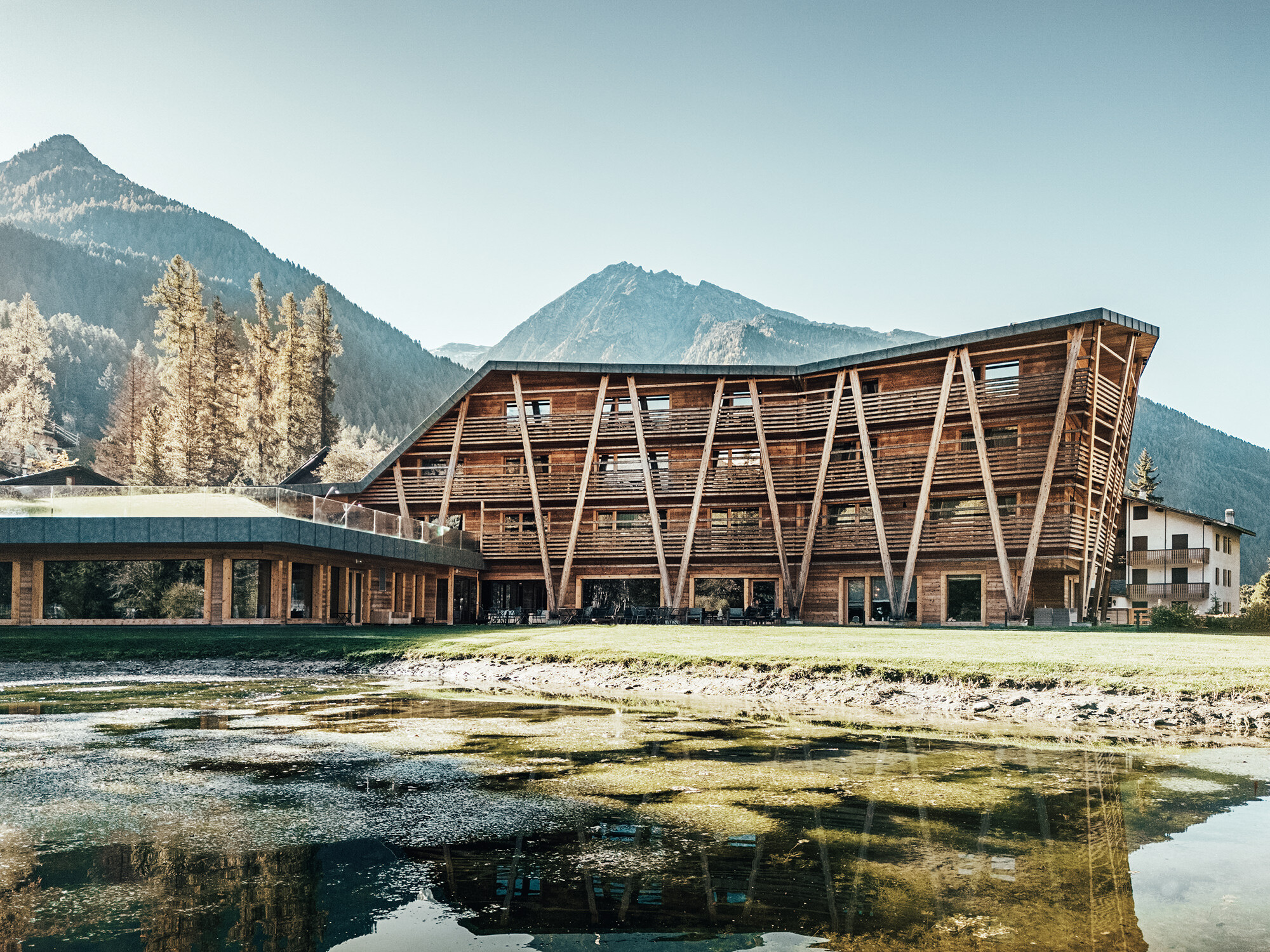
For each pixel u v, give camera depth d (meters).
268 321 93.19
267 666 23.91
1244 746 12.45
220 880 6.94
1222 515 196.62
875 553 39.53
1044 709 15.55
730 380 41.91
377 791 9.68
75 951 5.60
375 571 37.44
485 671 21.95
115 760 11.38
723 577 42.66
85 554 31.50
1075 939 5.73
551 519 44.88
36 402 106.00
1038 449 36.12
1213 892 6.62
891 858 7.41
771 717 15.33
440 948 5.67
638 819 8.58
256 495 33.34
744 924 6.04
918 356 38.00
